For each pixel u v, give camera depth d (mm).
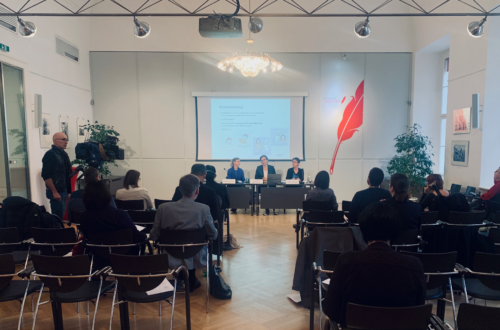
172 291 2420
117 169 8648
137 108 8578
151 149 8672
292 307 3082
